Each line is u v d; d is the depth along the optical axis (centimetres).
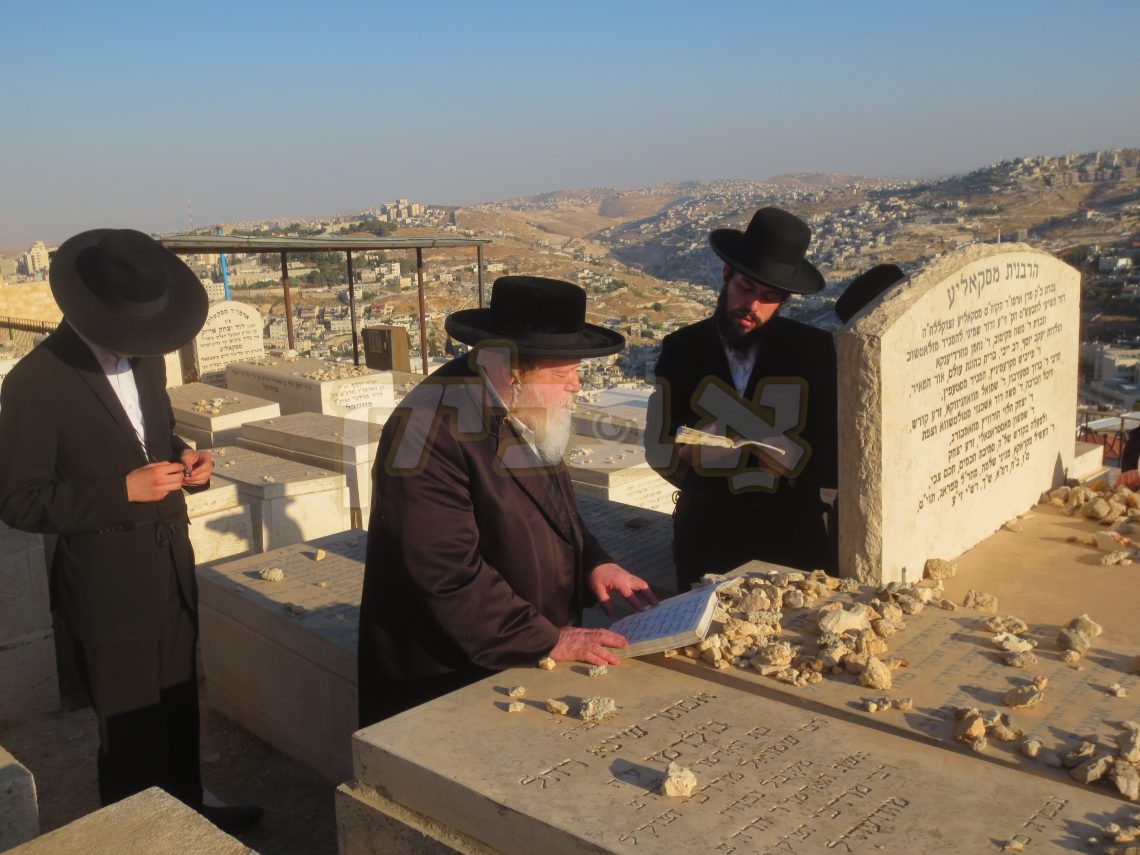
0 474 307
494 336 277
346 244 1236
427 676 295
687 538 417
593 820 203
